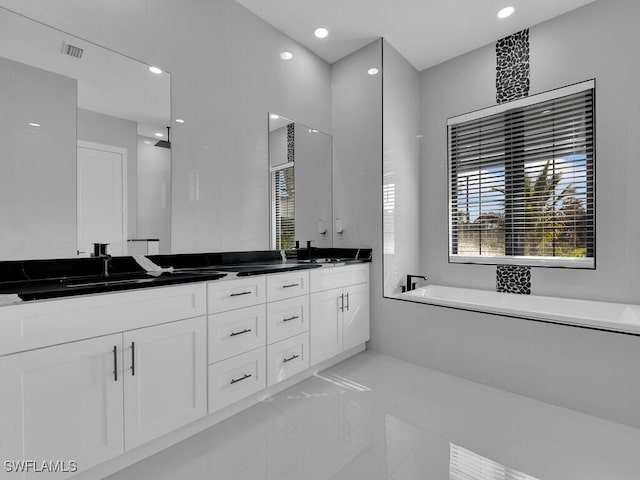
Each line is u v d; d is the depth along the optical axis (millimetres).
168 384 1500
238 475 1374
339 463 1450
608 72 2316
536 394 2068
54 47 1592
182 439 1630
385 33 2781
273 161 2691
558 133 2582
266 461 1466
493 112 2910
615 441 1613
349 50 3051
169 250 2027
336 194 3248
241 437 1654
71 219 1643
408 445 1585
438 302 2543
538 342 2064
